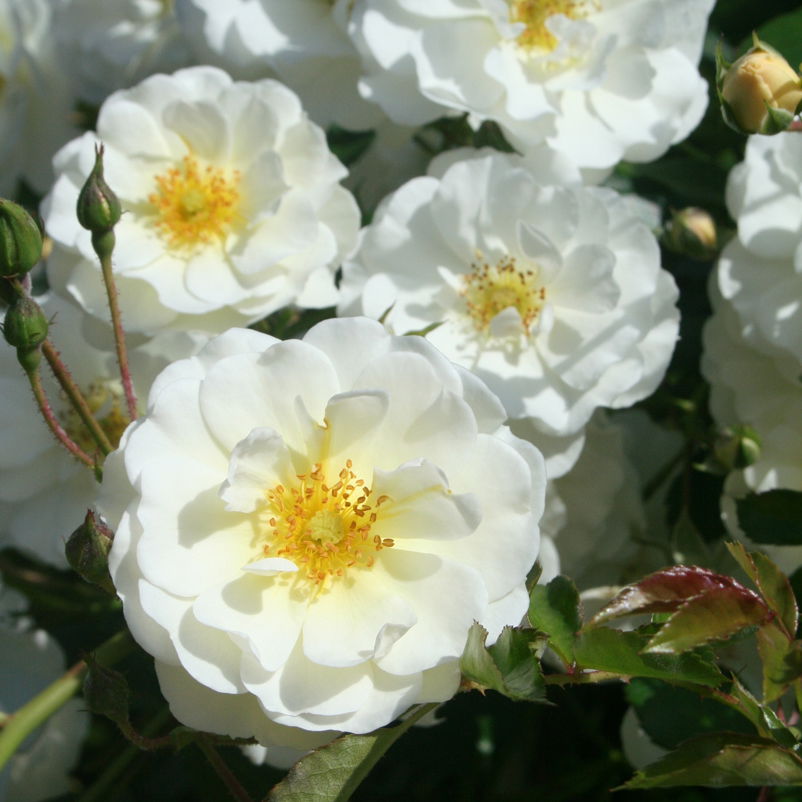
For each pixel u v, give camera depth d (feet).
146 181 1.42
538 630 1.15
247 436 1.14
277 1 1.51
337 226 1.41
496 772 1.53
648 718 1.29
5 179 1.71
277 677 1.14
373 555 1.18
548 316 1.38
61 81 1.71
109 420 1.44
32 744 1.46
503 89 1.42
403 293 1.41
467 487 1.16
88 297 1.38
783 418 1.44
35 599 1.53
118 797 1.49
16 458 1.43
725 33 1.65
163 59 1.68
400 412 1.16
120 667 1.49
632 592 1.11
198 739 1.20
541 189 1.38
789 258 1.42
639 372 1.39
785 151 1.43
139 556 1.13
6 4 1.65
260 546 1.18
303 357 1.16
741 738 1.11
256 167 1.38
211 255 1.40
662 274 1.42
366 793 1.49
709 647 1.14
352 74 1.51
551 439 1.40
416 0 1.42
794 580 1.35
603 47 1.41
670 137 1.44
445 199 1.40
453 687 1.14
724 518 1.44
